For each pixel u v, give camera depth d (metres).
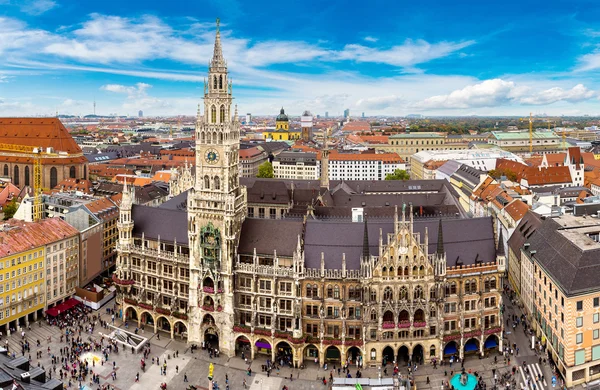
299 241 127.25
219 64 128.75
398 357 131.25
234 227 132.12
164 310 141.62
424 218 179.50
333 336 128.25
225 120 129.75
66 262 162.12
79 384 118.19
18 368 91.38
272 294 129.88
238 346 136.25
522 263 157.00
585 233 141.25
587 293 116.69
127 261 148.38
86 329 145.12
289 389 118.81
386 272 124.06
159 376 123.75
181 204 184.25
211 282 134.12
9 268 142.38
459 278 128.12
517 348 134.50
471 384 104.38
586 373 118.94
